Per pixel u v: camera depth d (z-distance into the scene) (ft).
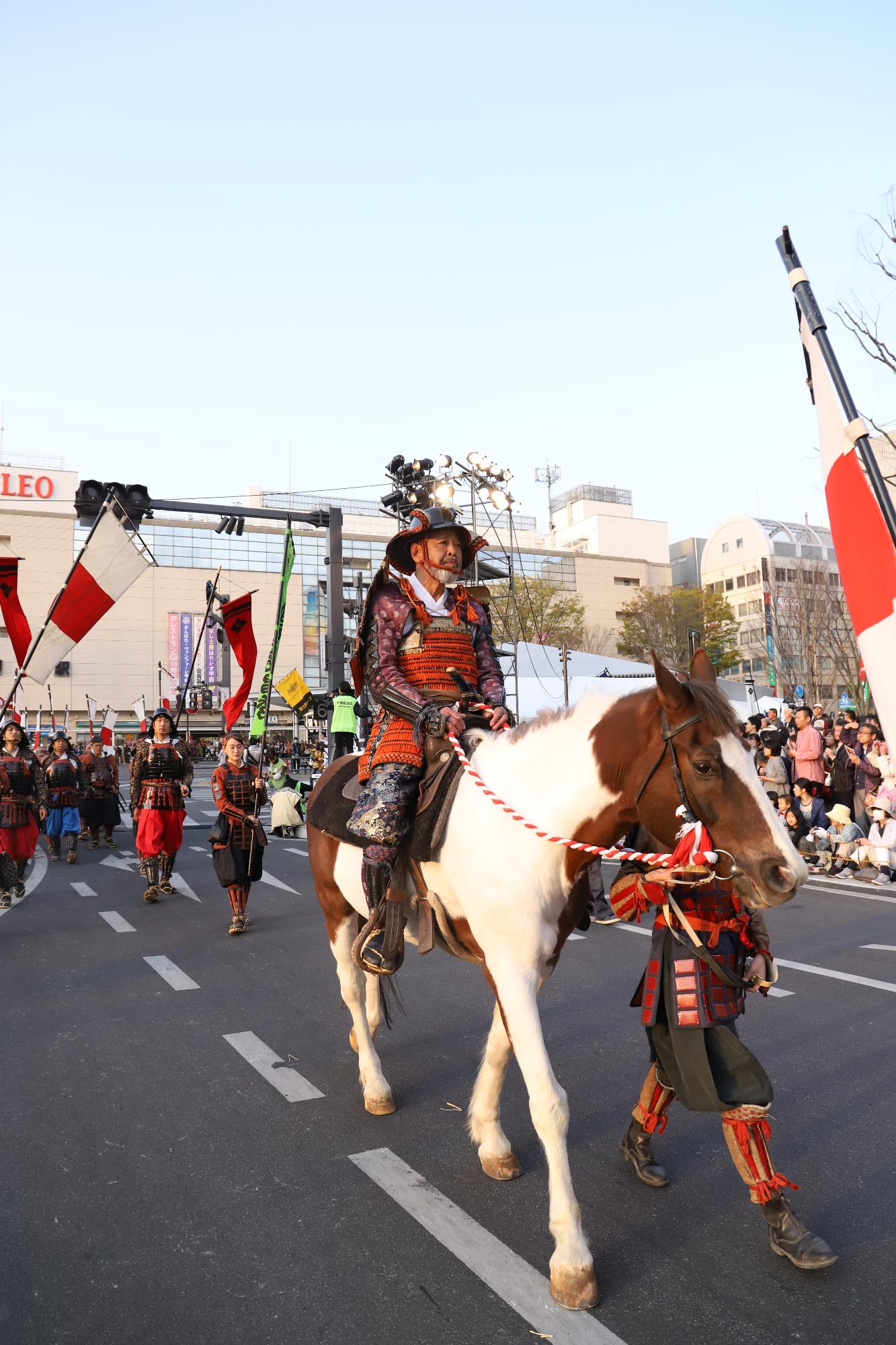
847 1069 16.34
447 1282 10.09
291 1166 13.01
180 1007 21.21
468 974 23.44
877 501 10.78
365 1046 15.25
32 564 229.86
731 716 9.50
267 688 57.67
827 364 11.73
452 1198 11.96
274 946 27.61
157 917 32.53
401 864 12.46
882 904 32.45
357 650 13.35
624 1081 15.98
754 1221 11.30
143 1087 16.21
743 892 9.29
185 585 245.86
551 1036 18.60
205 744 208.64
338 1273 10.30
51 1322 9.50
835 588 140.56
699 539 307.37
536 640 159.63
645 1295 9.78
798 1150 13.23
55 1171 12.98
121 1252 10.82
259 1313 9.59
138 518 52.54
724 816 9.25
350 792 14.47
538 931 10.77
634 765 10.12
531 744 11.26
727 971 10.39
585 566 289.53
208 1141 13.92
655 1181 12.22
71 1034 19.31
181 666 240.94
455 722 11.71
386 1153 13.35
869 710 98.37
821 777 43.50
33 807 36.73
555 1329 9.24
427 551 13.02
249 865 29.55
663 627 180.55
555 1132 10.01
